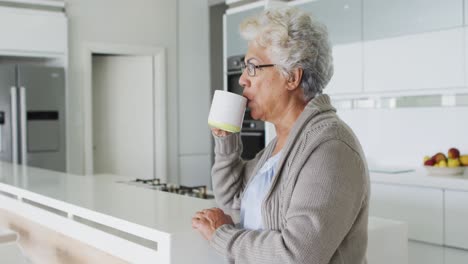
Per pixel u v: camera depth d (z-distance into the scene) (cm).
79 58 541
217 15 632
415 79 356
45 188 202
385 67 373
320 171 109
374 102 419
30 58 545
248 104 133
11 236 151
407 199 334
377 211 353
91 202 165
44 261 204
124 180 358
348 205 109
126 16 571
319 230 105
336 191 107
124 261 150
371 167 393
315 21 125
